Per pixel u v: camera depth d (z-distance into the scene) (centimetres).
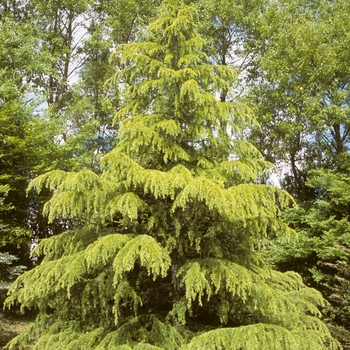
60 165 1334
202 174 546
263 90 1465
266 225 511
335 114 1258
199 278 440
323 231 1052
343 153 1270
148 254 413
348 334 823
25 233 1219
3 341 994
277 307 496
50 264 496
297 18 1489
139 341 473
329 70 1280
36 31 1688
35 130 1277
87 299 507
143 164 601
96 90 1802
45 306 546
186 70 555
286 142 1415
